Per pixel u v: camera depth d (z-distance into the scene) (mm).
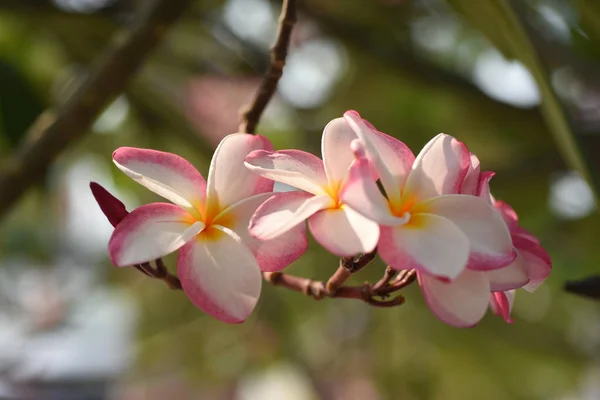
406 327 1433
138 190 1319
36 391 1512
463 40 1227
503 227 507
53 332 1771
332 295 560
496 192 1073
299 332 1519
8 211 753
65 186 1386
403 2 1135
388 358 1479
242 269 520
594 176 650
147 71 1158
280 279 575
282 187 594
